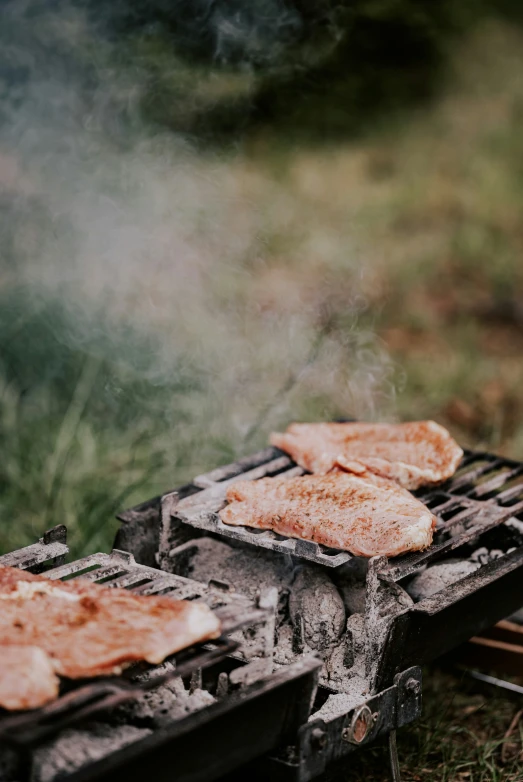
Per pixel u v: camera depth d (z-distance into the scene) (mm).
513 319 2750
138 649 1089
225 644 1147
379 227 3195
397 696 1263
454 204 3377
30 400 1939
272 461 1485
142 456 1828
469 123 3648
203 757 1121
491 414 2193
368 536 1271
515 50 3287
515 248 3102
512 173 3506
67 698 1061
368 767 1425
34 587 1156
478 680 1570
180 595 1199
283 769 1180
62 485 1735
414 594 1378
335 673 1288
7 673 1049
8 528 1679
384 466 1408
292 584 1348
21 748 1029
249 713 1142
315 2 2621
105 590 1160
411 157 3551
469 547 1460
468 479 1468
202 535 1421
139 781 1088
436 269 3012
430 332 2631
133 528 1403
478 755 1448
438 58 3074
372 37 2803
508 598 1378
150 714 1173
